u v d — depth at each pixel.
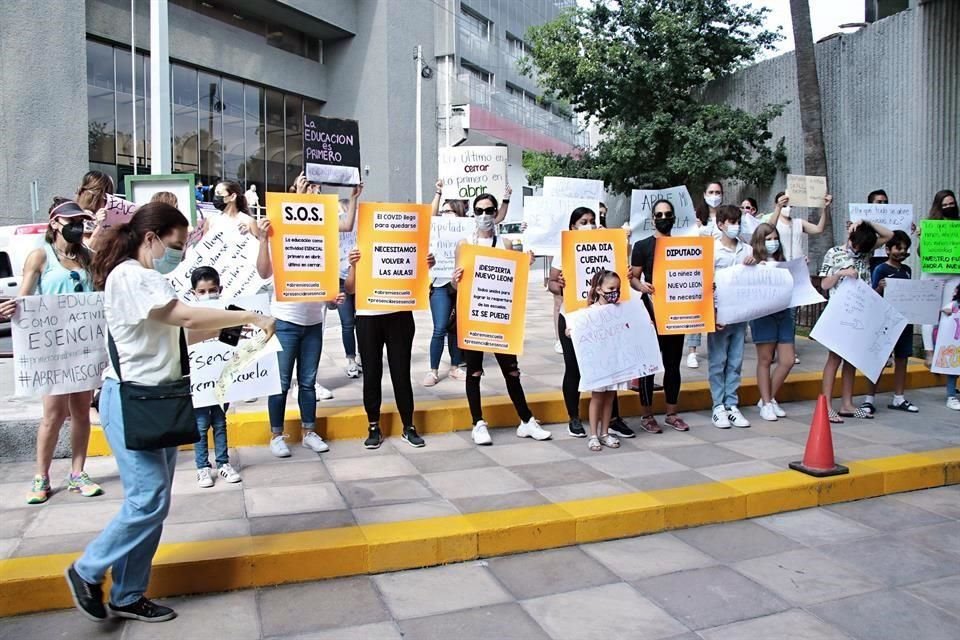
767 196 14.69
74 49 19.77
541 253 8.24
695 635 3.60
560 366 8.98
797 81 12.94
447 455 6.04
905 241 7.66
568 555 4.52
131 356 3.39
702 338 11.49
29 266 4.68
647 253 6.73
